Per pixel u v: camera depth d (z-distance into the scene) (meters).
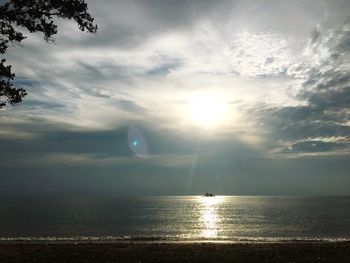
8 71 16.53
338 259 19.31
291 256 20.28
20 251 22.31
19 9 15.66
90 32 17.00
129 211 131.88
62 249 23.27
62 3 15.94
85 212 123.00
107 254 20.84
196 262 18.66
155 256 20.22
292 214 113.06
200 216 104.31
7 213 114.25
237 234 55.28
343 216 102.06
